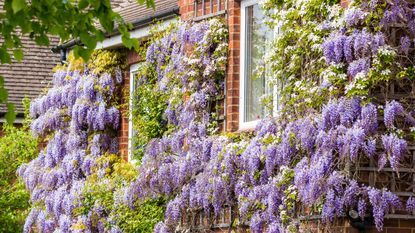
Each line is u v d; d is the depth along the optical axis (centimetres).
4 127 2198
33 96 2555
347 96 1286
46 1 912
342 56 1311
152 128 1772
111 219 1789
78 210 1864
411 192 1284
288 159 1375
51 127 2067
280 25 1436
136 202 1725
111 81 1986
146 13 1873
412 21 1289
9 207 2070
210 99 1619
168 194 1647
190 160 1597
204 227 1573
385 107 1269
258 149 1443
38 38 976
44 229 1986
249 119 1559
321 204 1305
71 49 2122
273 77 1450
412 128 1273
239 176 1486
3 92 990
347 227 1297
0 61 987
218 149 1541
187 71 1645
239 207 1468
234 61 1587
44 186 2025
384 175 1288
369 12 1293
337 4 1354
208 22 1633
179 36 1694
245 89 1573
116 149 1984
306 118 1337
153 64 1791
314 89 1340
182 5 1728
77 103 1998
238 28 1593
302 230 1352
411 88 1287
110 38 1947
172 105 1673
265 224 1423
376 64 1274
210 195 1529
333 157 1294
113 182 1848
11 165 2116
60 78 2073
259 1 1491
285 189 1381
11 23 927
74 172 1994
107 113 1975
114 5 2447
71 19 948
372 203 1256
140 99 1822
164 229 1627
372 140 1262
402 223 1285
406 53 1281
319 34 1355
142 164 1691
